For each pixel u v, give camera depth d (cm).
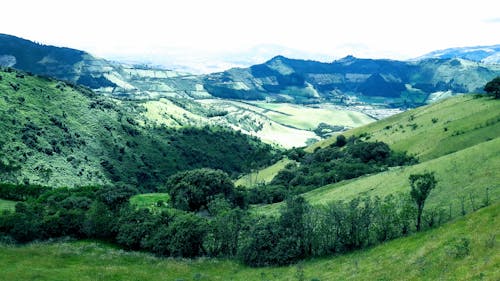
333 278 5622
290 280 6088
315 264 6944
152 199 15738
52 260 6881
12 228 8206
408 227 7294
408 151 18750
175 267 7300
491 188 8144
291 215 7812
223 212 9550
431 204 8456
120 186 11100
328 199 12662
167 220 9162
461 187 8862
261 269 7281
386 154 19088
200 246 8369
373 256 6181
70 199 11012
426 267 4431
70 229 8888
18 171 19262
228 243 8362
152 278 6538
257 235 7744
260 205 16312
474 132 16938
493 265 3650
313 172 19762
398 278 4488
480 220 4988
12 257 6719
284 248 7494
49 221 8712
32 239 8344
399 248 5947
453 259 4281
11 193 13012
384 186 11412
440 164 10656
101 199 10544
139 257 7800
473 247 4297
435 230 5891
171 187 15475
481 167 9388
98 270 6550
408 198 8200
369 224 7444
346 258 6750
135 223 8869
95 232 8862
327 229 7644
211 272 7212
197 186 14712
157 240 8338
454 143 16838
